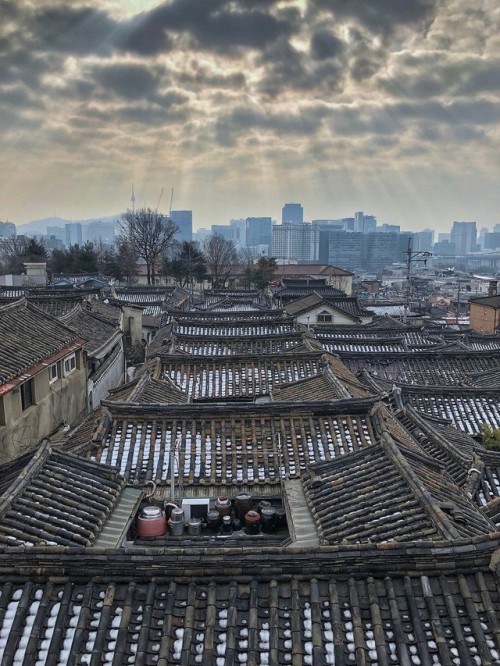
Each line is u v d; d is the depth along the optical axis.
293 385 18.66
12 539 7.95
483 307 60.31
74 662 5.45
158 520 10.23
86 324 30.48
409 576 6.12
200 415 12.91
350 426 12.80
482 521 9.58
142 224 85.38
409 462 11.22
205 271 83.69
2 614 5.85
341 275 90.00
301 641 5.62
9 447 15.98
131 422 12.85
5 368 15.90
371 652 5.52
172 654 5.54
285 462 11.91
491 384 21.33
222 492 11.42
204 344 25.41
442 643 5.50
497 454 12.76
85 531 8.61
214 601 5.98
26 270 60.97
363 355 25.22
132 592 6.05
